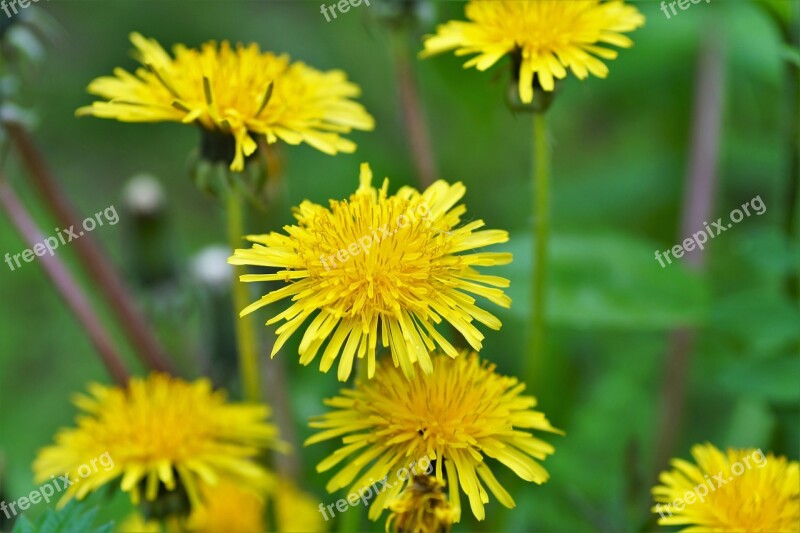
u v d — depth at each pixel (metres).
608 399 0.41
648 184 0.48
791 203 0.37
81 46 0.64
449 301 0.28
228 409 0.33
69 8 0.65
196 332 0.44
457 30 0.31
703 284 0.36
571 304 0.36
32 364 0.52
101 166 0.63
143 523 0.34
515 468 0.28
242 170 0.31
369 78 0.55
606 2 0.34
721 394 0.43
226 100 0.30
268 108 0.30
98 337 0.37
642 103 0.48
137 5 0.64
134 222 0.42
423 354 0.27
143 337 0.38
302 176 0.52
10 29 0.36
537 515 0.36
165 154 0.64
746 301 0.35
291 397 0.41
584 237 0.37
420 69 0.48
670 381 0.38
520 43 0.30
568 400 0.41
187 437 0.32
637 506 0.33
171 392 0.33
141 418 0.32
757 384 0.34
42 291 0.54
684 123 0.48
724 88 0.43
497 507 0.34
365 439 0.28
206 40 0.63
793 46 0.36
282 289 0.28
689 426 0.42
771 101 0.47
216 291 0.39
